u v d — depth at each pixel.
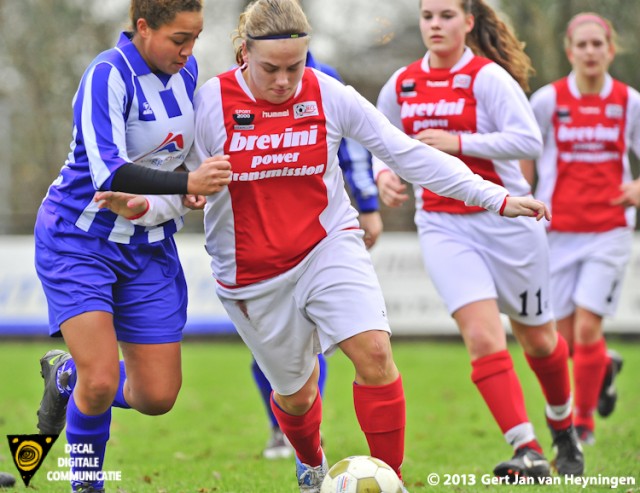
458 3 20.36
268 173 16.19
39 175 70.25
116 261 16.31
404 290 52.78
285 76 15.39
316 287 16.17
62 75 69.19
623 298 50.50
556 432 21.86
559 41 57.16
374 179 22.78
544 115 27.08
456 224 20.70
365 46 77.44
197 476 21.64
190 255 53.19
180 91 16.14
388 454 16.48
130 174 14.98
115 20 68.75
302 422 17.56
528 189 21.20
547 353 21.39
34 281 53.69
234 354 50.97
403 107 21.08
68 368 17.83
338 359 48.69
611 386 28.23
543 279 20.89
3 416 31.14
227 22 69.94
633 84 58.00
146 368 16.55
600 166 26.81
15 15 68.88
